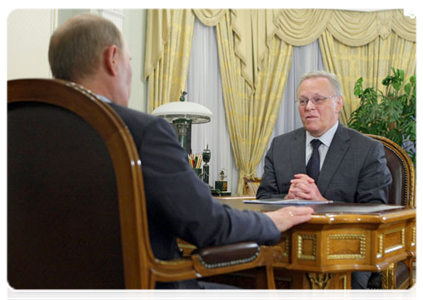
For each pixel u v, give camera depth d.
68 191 1.05
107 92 1.24
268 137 6.82
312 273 1.55
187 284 1.25
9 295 1.16
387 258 1.61
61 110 1.05
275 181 2.84
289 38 6.93
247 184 5.66
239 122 6.73
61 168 1.06
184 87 6.22
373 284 2.03
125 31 5.64
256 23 6.82
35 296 1.12
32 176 1.09
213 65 6.63
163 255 1.18
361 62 7.22
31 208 1.10
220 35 6.59
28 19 4.33
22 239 1.12
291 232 1.51
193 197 1.10
